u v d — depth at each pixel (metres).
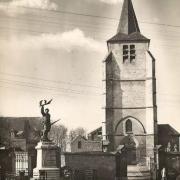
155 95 42.19
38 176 29.47
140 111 42.62
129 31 43.06
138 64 43.19
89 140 37.88
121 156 40.47
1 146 35.94
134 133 42.25
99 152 35.53
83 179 33.34
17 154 35.84
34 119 37.00
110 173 34.84
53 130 35.38
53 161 29.92
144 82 42.94
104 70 42.53
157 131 41.66
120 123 42.56
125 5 36.94
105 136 41.03
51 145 30.05
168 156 40.19
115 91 42.91
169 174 37.16
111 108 42.41
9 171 34.94
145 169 36.66
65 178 31.98
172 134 40.91
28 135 36.81
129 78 43.00
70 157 34.88
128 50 43.19
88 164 34.84
